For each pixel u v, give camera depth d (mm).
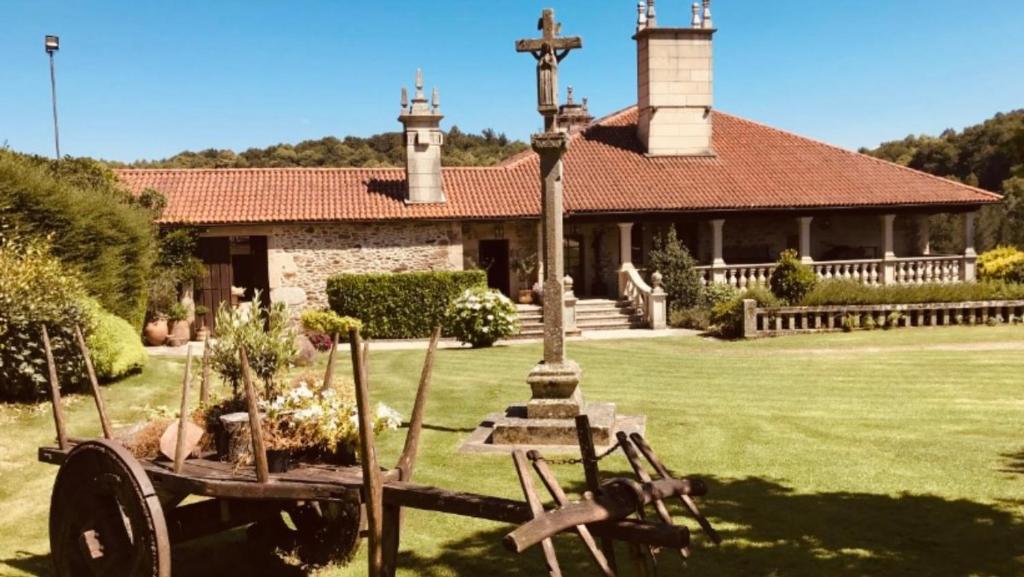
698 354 16641
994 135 47750
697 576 5285
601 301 23656
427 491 4293
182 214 21516
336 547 5617
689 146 27125
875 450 8359
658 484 4008
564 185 24781
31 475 8062
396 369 15133
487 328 18688
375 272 22688
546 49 8523
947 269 26109
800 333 19219
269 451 5062
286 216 21922
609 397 11727
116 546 4762
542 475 3846
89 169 19562
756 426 9625
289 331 5789
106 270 14766
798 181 26094
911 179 26797
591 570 5426
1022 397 10938
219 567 5730
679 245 24375
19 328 10742
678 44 26750
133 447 5391
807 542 5844
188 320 20828
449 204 23469
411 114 23094
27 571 5625
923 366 13805
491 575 5402
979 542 5766
